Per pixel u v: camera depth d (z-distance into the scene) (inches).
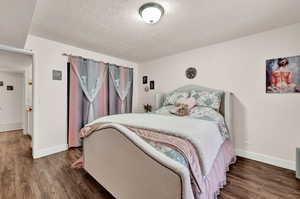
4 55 115.4
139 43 113.8
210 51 117.3
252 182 72.2
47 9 70.9
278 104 89.7
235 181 73.1
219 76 112.9
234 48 105.7
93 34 98.7
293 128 85.0
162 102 139.8
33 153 101.2
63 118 116.2
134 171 47.4
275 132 90.9
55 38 105.1
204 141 54.8
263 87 94.7
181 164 37.9
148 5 66.3
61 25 86.7
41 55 104.6
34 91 102.0
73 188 67.7
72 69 118.6
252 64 98.5
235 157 98.0
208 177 54.8
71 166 88.0
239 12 72.8
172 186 36.4
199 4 66.3
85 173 81.1
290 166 85.4
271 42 91.4
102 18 79.1
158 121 72.7
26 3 52.7
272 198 60.6
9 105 193.3
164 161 38.5
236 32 95.0
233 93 106.5
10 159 98.9
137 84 176.1
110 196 62.4
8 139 147.5
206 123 71.9
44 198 60.9
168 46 120.3
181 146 45.3
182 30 92.3
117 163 54.7
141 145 44.6
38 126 103.6
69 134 118.0
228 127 99.7
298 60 82.9
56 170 84.2
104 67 140.4
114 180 56.7
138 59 158.1
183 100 111.6
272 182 72.1
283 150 88.3
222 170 70.3
